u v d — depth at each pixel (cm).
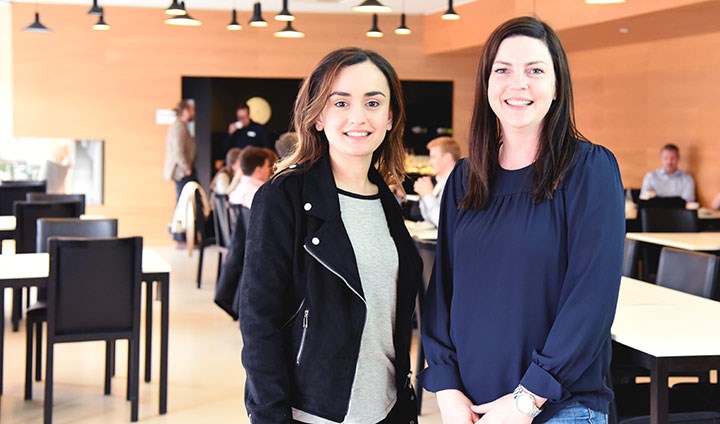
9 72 1255
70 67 1222
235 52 1251
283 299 232
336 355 229
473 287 242
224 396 543
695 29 940
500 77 239
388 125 251
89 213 1236
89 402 524
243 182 704
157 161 1246
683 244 625
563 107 239
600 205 229
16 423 485
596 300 224
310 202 233
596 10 884
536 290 233
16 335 688
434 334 255
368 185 247
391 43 1280
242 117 1279
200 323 746
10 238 696
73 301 464
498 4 1072
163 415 504
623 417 345
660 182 1005
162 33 1237
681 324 340
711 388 376
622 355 323
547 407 230
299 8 1229
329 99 236
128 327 477
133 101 1238
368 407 236
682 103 1032
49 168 1208
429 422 488
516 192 240
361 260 234
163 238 1255
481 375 240
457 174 260
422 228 695
